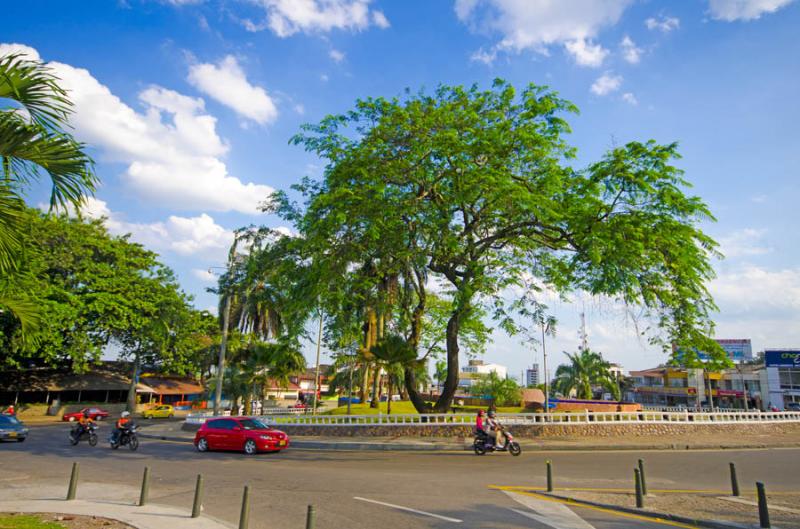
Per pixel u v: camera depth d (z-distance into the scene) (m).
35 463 15.84
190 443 23.86
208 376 54.66
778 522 7.90
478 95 20.69
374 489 11.24
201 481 8.75
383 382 58.38
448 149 18.16
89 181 6.93
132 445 20.22
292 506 9.58
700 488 11.45
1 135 6.20
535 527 7.99
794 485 11.97
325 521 8.41
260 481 12.39
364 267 21.80
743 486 11.73
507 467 14.68
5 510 8.83
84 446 21.53
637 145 17.78
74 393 52.34
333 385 50.69
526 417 23.00
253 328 42.78
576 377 62.97
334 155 19.09
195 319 53.28
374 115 19.98
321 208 18.81
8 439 23.05
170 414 49.31
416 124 18.97
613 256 17.00
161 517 8.52
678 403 68.00
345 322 22.42
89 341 41.75
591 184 18.14
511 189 17.09
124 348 49.69
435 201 20.42
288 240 23.64
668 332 19.52
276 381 40.34
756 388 60.19
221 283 32.38
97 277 43.16
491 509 9.23
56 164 6.62
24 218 7.04
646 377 76.69
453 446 19.42
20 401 48.00
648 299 18.61
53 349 39.31
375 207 18.19
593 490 10.95
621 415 23.12
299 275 22.30
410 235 19.73
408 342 25.56
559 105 19.59
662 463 15.48
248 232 25.23
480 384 49.22
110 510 8.96
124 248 47.91
